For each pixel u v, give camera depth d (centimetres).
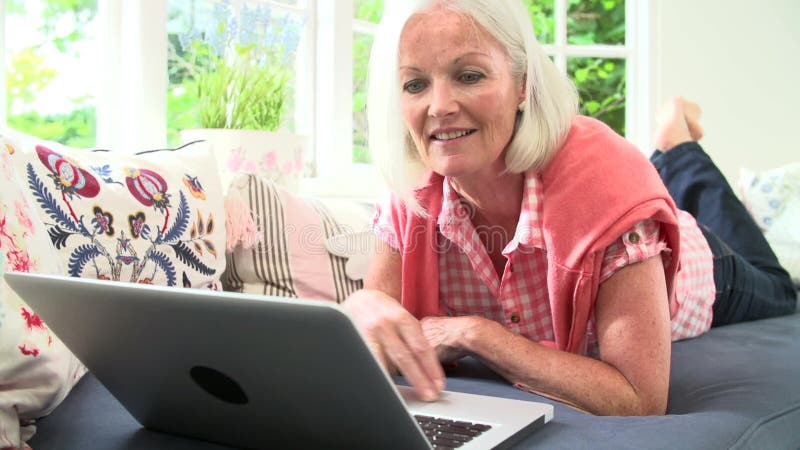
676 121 254
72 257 136
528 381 119
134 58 221
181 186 167
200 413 91
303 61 274
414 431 75
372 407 74
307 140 232
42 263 111
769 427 108
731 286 200
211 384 84
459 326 127
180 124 241
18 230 106
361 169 287
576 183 119
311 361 72
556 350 119
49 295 83
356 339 67
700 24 359
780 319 213
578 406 114
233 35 226
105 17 221
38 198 133
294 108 274
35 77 211
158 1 223
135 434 100
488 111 116
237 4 248
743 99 363
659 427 101
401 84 122
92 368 94
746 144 364
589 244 115
